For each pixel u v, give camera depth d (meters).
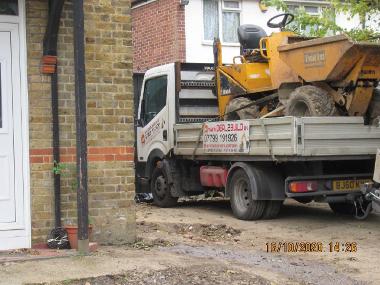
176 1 16.31
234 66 11.87
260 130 10.27
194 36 16.52
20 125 7.91
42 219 7.97
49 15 7.87
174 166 12.48
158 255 7.94
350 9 11.75
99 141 8.26
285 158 9.90
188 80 12.48
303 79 10.27
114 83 8.32
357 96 9.88
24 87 7.92
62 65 8.06
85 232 7.66
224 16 16.88
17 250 7.80
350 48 9.44
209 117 12.63
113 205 8.32
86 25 8.20
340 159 9.91
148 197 13.51
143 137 13.18
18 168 7.90
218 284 7.05
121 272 7.13
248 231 9.97
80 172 7.59
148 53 17.42
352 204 10.81
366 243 9.11
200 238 9.46
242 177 10.82
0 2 7.87
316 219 10.83
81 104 7.55
